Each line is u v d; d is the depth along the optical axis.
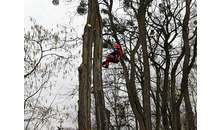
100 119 5.67
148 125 8.21
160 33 13.50
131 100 9.66
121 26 12.53
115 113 15.95
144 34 8.98
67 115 5.84
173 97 11.33
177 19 11.88
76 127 6.32
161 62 13.99
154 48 13.82
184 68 9.93
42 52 6.48
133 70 10.20
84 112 4.97
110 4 11.50
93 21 6.11
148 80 8.56
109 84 13.75
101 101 5.80
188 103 9.78
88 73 5.38
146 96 8.45
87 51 5.62
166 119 11.41
